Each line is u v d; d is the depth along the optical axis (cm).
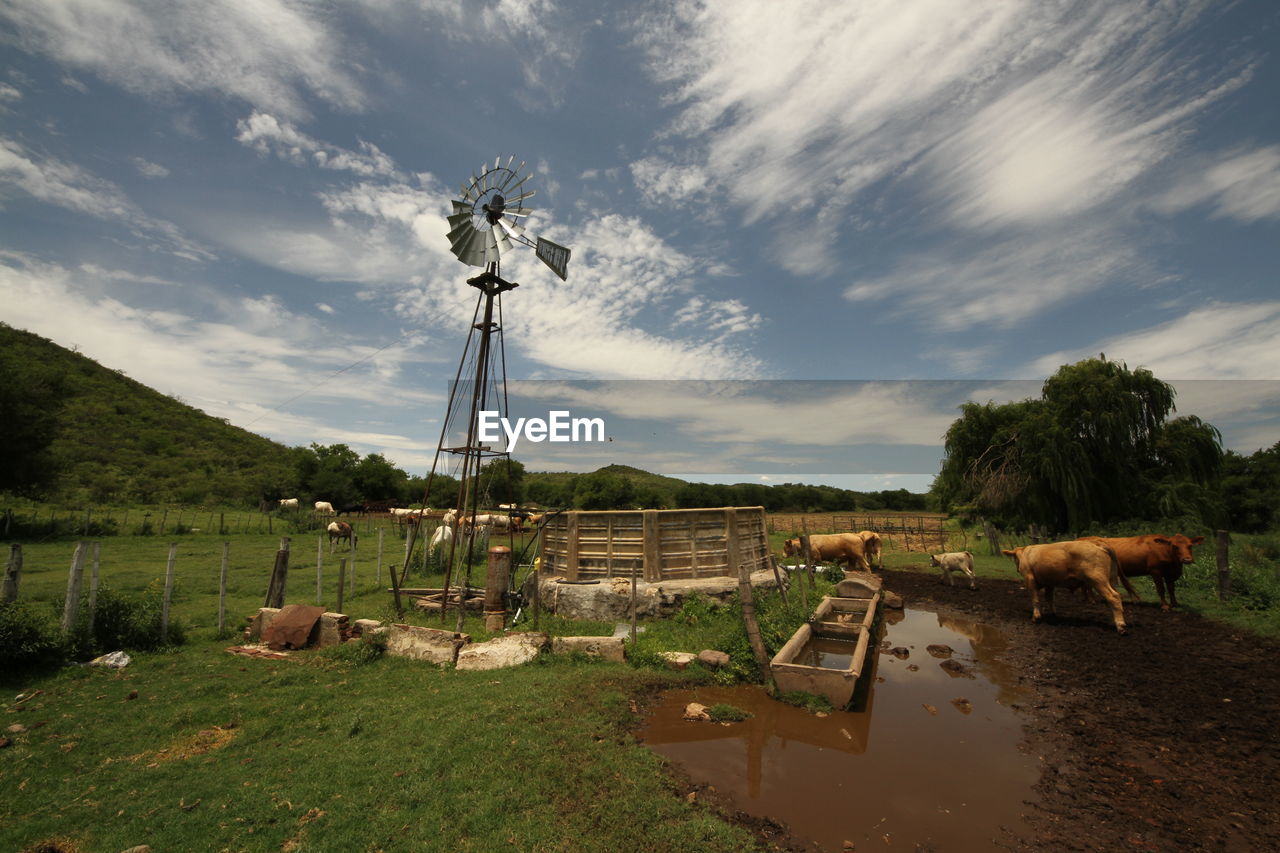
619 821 449
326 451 5888
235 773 529
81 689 752
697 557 1233
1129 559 1220
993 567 2008
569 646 894
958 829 456
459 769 523
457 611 1223
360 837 428
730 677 798
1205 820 462
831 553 1858
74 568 877
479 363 1288
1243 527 3409
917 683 831
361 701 715
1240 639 953
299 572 1856
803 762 574
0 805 478
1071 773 550
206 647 962
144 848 417
